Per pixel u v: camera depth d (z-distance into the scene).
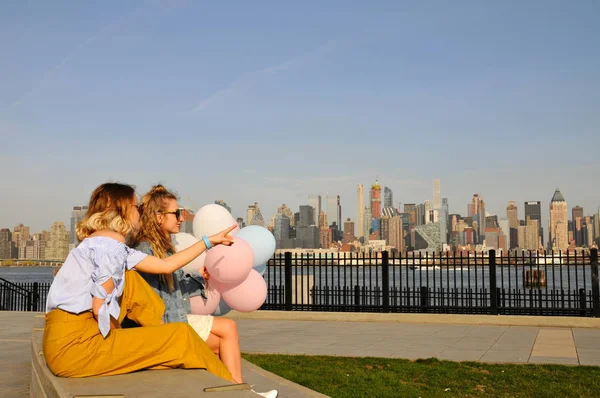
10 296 19.41
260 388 6.13
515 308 14.15
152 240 4.42
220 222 5.32
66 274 3.87
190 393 3.47
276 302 15.72
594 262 13.61
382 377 8.02
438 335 11.99
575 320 13.19
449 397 6.98
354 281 51.00
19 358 8.80
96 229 4.03
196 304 5.08
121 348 3.89
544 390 7.25
